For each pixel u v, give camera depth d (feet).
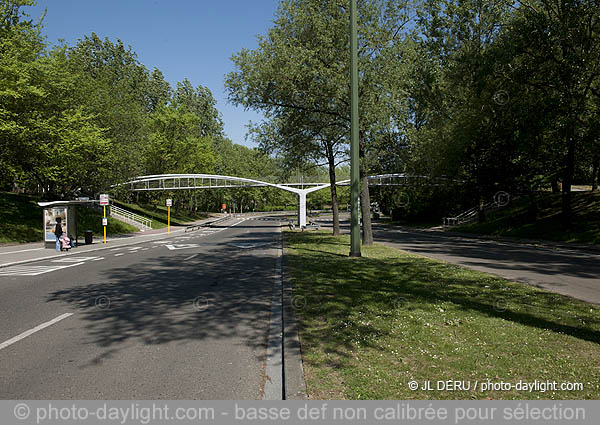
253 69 61.98
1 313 24.62
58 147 88.48
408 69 60.03
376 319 20.21
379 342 16.79
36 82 86.48
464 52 83.15
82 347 18.22
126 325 21.83
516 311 21.62
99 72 156.46
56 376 14.97
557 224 90.79
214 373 15.24
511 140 86.99
